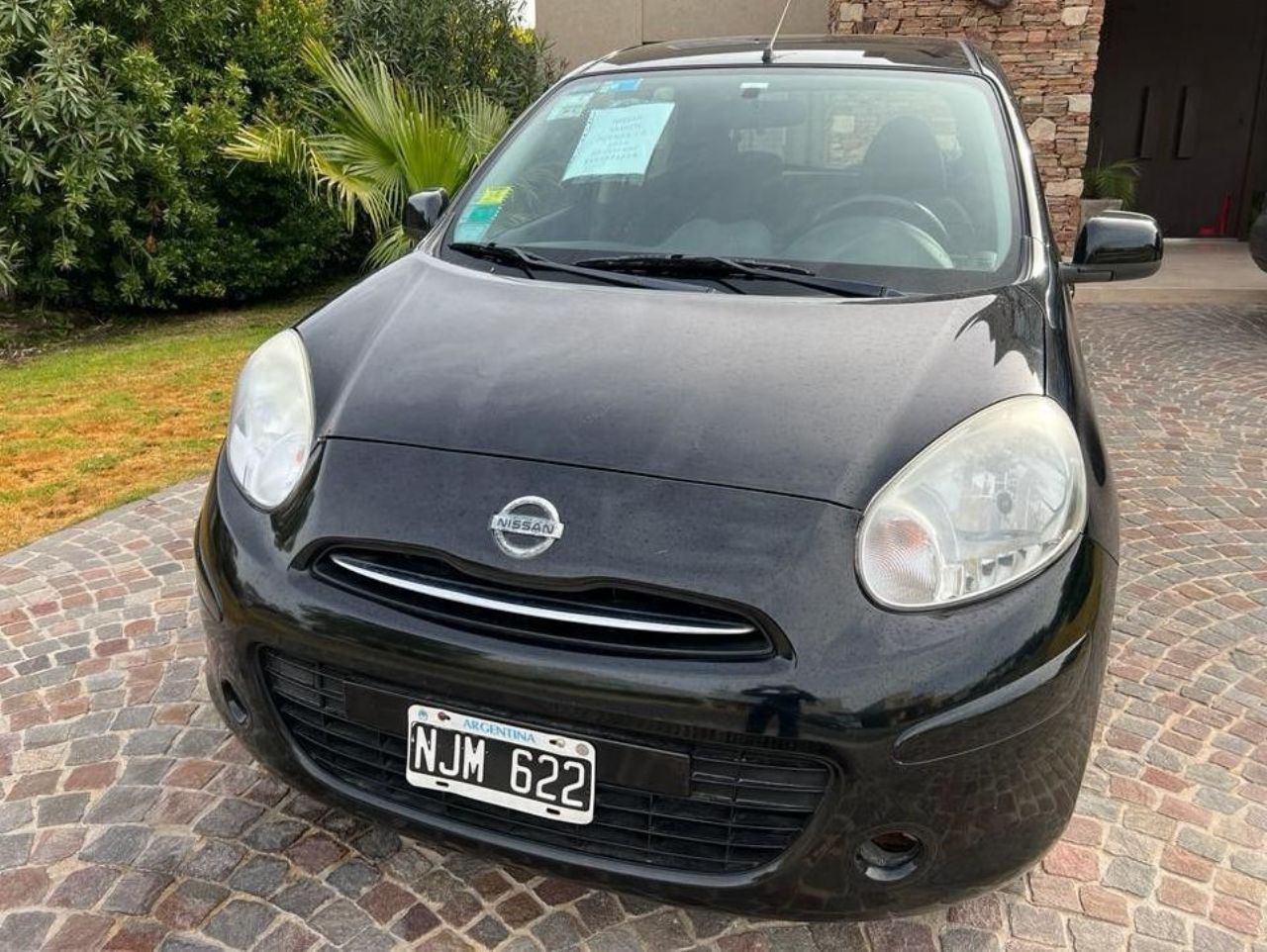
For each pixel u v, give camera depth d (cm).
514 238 267
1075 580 172
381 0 868
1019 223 251
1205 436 513
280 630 180
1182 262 1003
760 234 254
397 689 174
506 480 174
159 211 730
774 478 170
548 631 164
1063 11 834
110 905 206
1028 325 212
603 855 172
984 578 166
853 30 875
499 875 217
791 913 169
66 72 625
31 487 427
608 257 250
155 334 731
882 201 259
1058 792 175
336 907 207
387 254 705
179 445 482
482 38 928
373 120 708
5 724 263
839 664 157
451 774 174
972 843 167
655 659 160
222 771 247
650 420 181
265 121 742
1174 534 396
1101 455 200
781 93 289
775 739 157
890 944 201
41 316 750
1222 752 263
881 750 157
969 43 339
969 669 159
